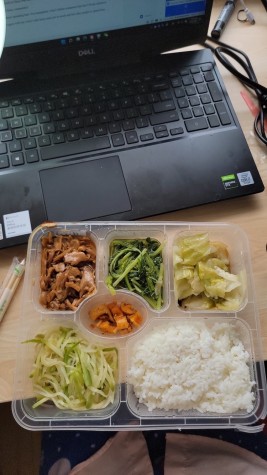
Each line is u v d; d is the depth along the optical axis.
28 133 0.45
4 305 0.39
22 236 0.41
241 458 0.49
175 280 0.42
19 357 0.38
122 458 0.49
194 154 0.45
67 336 0.41
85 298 0.41
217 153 0.45
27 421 0.36
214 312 0.40
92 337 0.41
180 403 0.38
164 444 0.50
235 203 0.45
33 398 0.38
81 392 0.38
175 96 0.47
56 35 0.45
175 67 0.49
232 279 0.42
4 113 0.46
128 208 0.43
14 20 0.42
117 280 0.43
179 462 0.49
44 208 0.42
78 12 0.43
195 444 0.49
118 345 0.40
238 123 0.47
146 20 0.46
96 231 0.43
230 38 0.54
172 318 0.40
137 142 0.45
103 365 0.39
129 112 0.46
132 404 0.38
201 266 0.42
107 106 0.47
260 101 0.49
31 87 0.47
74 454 0.50
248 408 0.37
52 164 0.44
